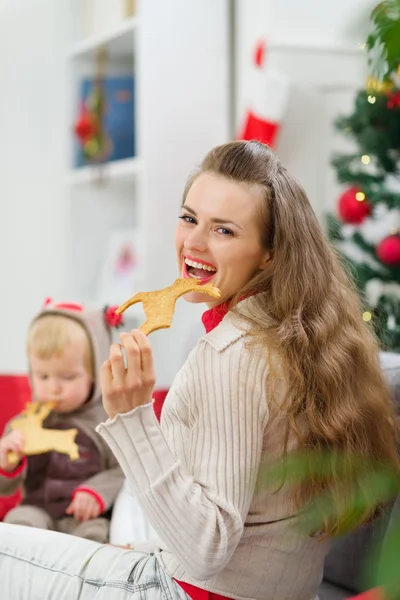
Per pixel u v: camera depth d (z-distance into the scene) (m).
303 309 1.13
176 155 2.94
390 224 2.61
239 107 2.98
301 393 1.06
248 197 1.12
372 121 2.26
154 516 1.00
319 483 0.99
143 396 1.01
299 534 1.10
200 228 1.13
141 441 1.00
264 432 1.06
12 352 3.62
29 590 1.16
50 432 1.80
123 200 3.53
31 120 3.59
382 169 2.35
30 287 3.63
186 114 2.95
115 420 1.01
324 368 1.10
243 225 1.12
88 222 3.47
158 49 2.90
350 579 1.44
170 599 1.09
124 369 1.01
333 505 1.00
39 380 1.85
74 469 1.81
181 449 1.07
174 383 1.10
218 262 1.13
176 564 1.11
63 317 1.84
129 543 1.47
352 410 1.11
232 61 3.03
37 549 1.21
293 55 2.82
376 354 1.22
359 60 2.86
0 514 1.89
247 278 1.16
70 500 1.80
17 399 2.05
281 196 1.14
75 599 1.13
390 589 0.52
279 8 2.81
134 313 2.96
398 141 2.28
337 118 2.45
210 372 1.05
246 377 1.04
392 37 0.60
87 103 3.29
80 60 3.41
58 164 3.61
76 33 3.52
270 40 2.81
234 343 1.07
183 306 2.95
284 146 2.84
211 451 1.02
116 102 3.25
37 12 3.54
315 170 2.88
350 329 1.18
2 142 3.56
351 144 2.88
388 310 2.24
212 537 0.97
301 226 1.16
